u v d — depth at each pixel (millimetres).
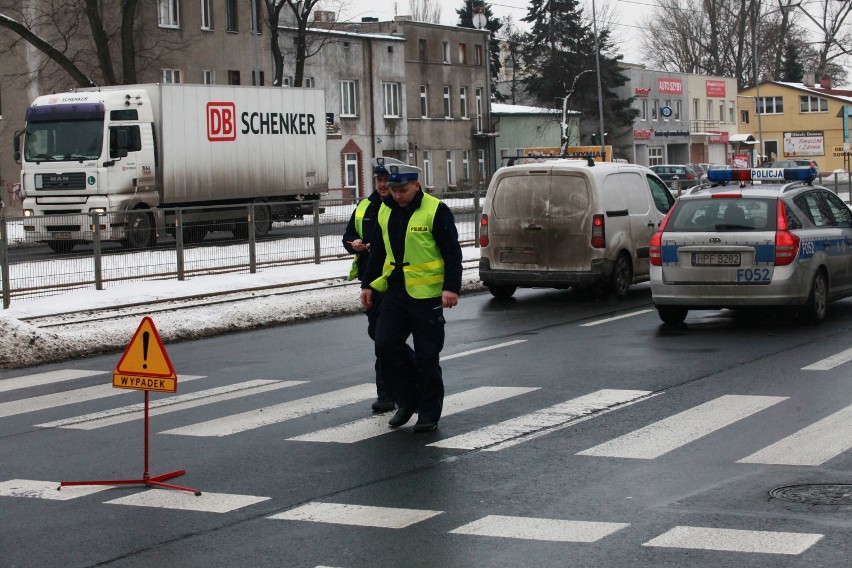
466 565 6641
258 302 20234
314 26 70250
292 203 27250
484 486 8414
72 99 34938
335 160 69375
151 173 36156
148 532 7516
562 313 19000
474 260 29016
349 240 12352
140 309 19953
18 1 51062
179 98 37250
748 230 15977
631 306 19672
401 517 7668
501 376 13141
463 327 17609
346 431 10492
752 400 11266
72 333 16781
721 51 111125
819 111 112062
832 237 16969
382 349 10500
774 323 16797
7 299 20359
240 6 61750
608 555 6742
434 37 78500
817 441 9484
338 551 6984
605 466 8891
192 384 13398
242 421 11102
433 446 9766
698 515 7500
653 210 22109
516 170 20828
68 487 8781
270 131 41469
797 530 7105
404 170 10391
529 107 94000
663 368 13273
